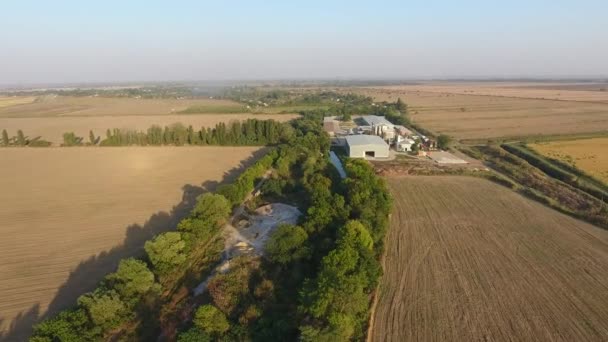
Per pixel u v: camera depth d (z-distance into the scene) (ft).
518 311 109.91
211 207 158.51
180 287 121.08
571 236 157.89
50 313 108.99
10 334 100.48
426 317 107.14
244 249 143.43
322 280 100.73
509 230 164.04
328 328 90.07
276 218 172.04
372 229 146.30
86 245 150.20
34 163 279.08
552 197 206.39
